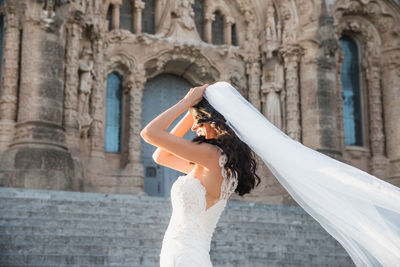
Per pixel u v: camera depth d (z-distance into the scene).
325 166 3.53
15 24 19.55
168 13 24.28
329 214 3.49
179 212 3.40
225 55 24.83
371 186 3.44
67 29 20.42
